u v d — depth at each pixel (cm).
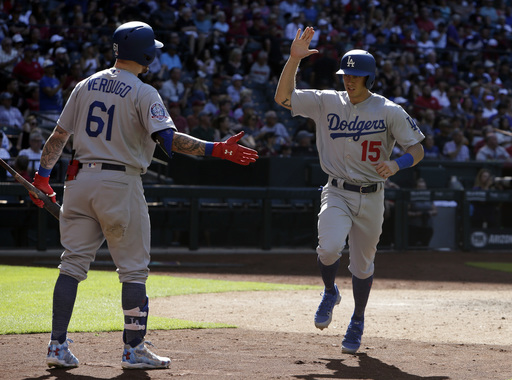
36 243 2942
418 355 1098
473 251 3462
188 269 2527
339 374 941
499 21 5591
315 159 3456
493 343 1227
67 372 907
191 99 3856
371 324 1427
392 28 5106
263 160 3412
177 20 4256
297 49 1141
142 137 963
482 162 3844
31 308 1464
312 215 3328
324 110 1153
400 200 3353
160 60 4038
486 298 1870
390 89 4350
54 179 3005
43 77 3581
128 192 945
